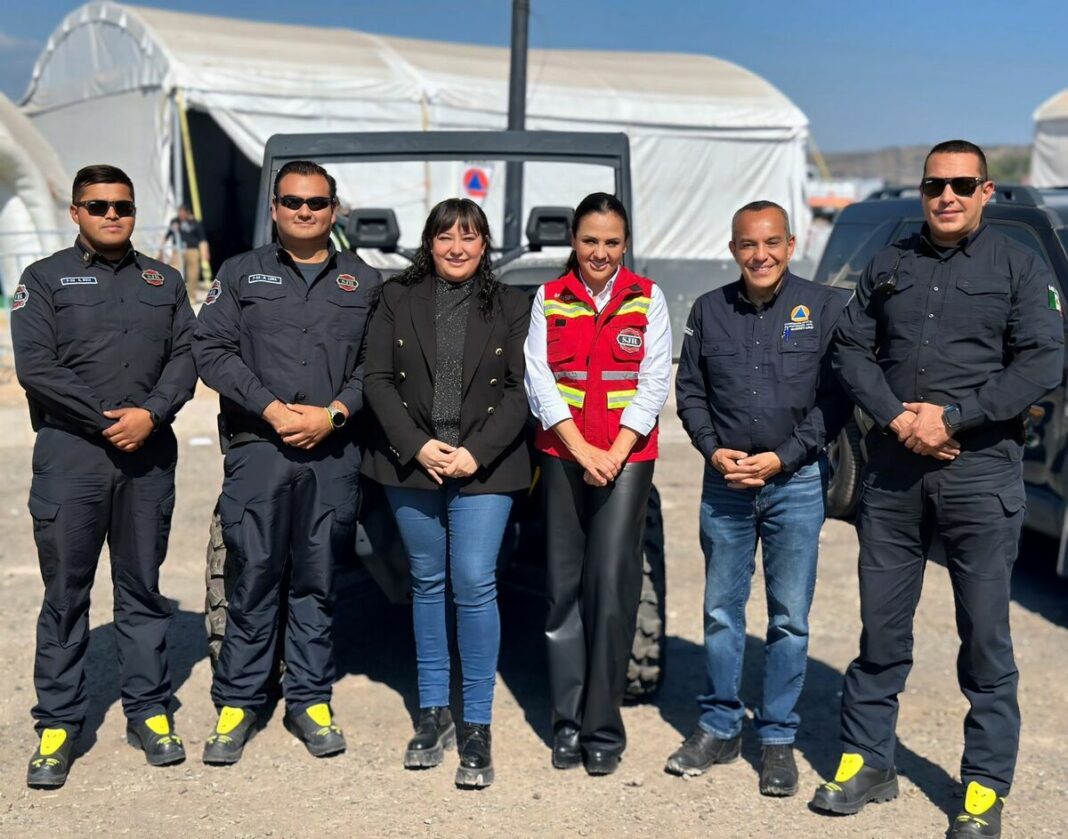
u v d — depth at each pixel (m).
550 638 3.66
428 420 3.53
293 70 16.30
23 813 3.37
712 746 3.66
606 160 4.71
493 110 17.55
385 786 3.55
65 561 3.52
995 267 3.15
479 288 3.54
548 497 3.57
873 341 3.32
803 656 3.54
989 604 3.23
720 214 19.59
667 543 6.24
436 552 3.63
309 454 3.64
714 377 3.50
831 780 3.59
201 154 18.84
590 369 3.45
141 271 3.60
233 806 3.42
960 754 3.81
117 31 17.12
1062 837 3.28
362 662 4.58
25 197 15.87
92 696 4.21
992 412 3.09
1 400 10.09
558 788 3.55
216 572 3.86
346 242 5.01
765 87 20.58
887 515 3.35
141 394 3.57
